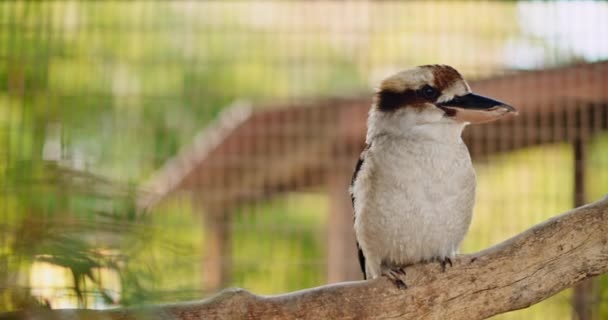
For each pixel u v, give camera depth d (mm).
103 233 3221
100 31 8820
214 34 9617
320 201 11703
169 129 9891
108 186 3461
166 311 3541
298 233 9938
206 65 9641
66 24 8719
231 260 8875
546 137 8297
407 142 5418
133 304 3104
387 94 5613
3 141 7285
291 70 9539
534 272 4980
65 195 3428
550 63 8391
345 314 4895
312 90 9711
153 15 9781
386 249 5461
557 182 8734
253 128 9211
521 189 8805
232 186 9258
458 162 5383
